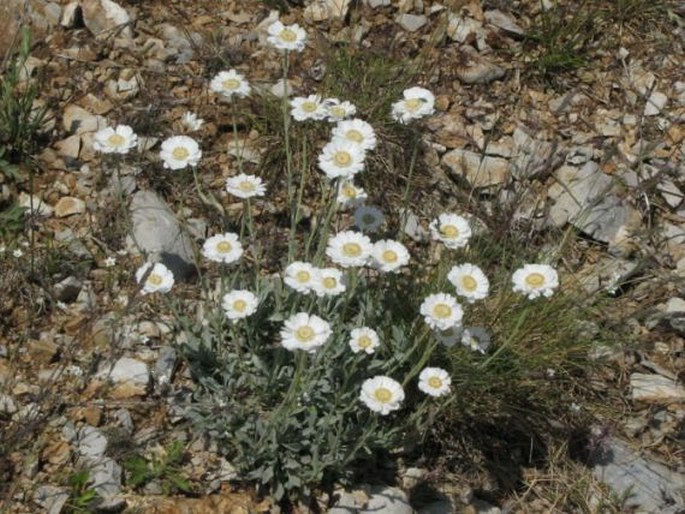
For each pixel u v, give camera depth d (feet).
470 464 2.95
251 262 3.21
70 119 3.43
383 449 2.88
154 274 2.68
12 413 2.76
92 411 2.77
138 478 2.68
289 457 2.74
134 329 2.96
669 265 3.45
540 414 3.02
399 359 2.83
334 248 2.60
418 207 3.44
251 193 2.77
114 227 3.18
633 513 2.91
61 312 3.01
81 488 2.63
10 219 3.14
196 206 3.33
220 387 2.81
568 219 3.48
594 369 3.15
